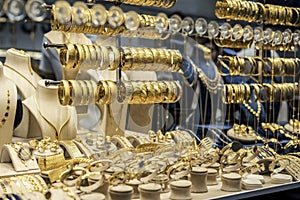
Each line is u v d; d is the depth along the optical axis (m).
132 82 1.64
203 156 1.57
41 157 1.41
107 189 1.34
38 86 1.55
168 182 1.45
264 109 2.06
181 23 1.80
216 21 1.96
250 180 1.56
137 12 1.76
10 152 1.39
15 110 1.47
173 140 1.71
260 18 1.97
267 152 1.78
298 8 2.08
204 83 1.88
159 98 1.68
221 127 1.93
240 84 1.99
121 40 1.67
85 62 1.53
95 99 1.56
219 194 1.48
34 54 1.59
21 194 1.20
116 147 1.59
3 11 1.40
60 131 1.55
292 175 1.64
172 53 1.71
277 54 2.11
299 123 2.11
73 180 1.32
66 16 1.49
